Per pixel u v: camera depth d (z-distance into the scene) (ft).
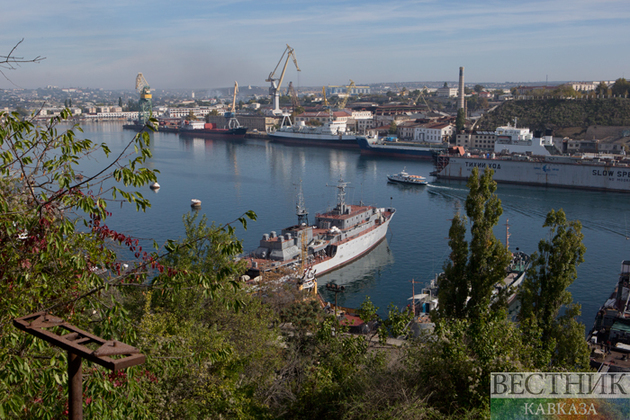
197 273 69.56
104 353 40.42
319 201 608.60
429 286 330.34
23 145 67.21
